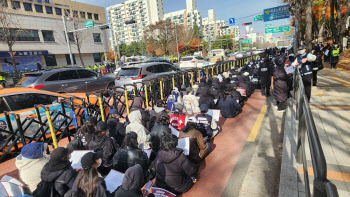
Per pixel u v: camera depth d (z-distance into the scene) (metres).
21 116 4.26
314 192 1.19
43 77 7.56
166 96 8.20
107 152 3.16
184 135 3.49
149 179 3.08
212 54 38.94
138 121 3.88
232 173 3.31
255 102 7.13
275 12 20.81
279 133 4.50
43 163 2.30
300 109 2.91
